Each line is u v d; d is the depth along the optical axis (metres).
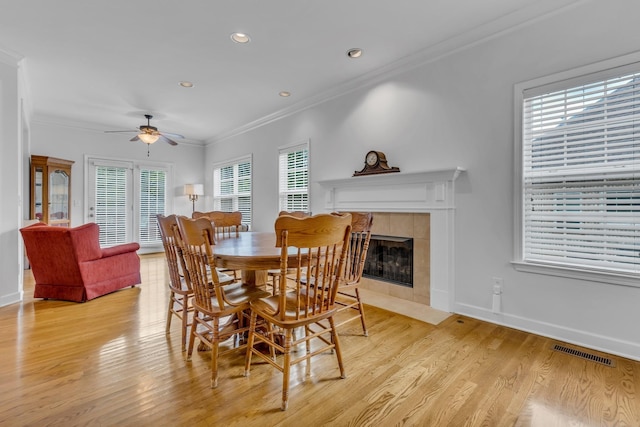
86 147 5.88
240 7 2.47
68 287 3.26
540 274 2.44
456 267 2.93
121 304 3.18
